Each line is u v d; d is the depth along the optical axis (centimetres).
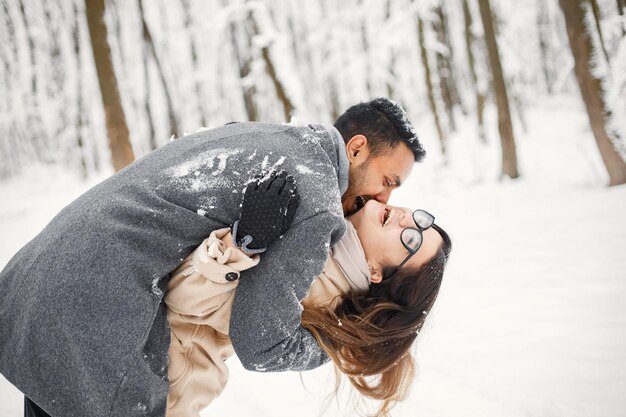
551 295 368
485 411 222
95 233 133
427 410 228
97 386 128
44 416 144
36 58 1892
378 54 1464
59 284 129
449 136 1803
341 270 178
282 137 157
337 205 150
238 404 253
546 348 279
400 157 187
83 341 127
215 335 167
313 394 260
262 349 143
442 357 283
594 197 726
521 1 1602
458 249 557
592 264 430
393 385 192
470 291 407
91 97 1994
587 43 766
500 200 854
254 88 1605
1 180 2130
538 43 2027
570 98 2095
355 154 185
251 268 146
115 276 129
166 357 145
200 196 142
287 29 1973
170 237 138
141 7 1137
